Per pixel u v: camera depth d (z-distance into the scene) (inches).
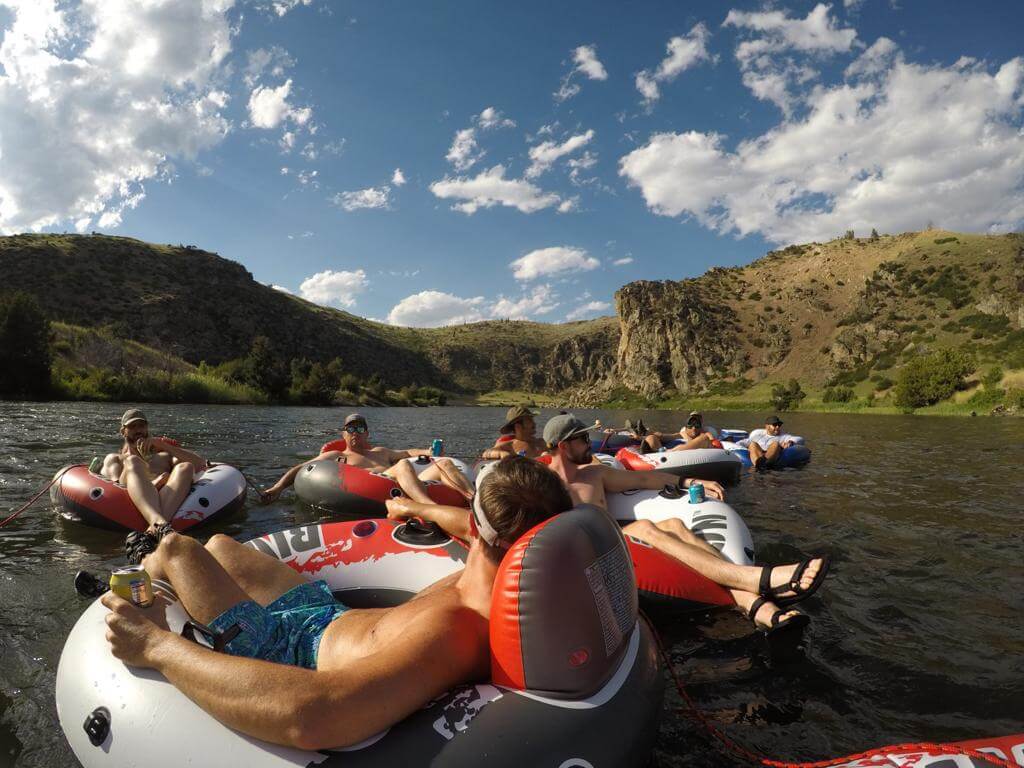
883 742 95.6
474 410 2923.2
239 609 88.0
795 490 324.2
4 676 112.7
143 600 83.0
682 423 1389.0
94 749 76.4
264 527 227.1
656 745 94.6
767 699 108.6
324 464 265.3
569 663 69.2
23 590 157.2
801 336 3494.1
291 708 61.0
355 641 80.7
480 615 75.5
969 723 100.7
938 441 668.1
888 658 123.9
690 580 144.6
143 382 1745.8
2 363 1430.9
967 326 2630.4
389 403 3452.3
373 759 61.7
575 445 182.4
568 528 71.8
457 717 65.9
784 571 135.9
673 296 4111.7
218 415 1062.4
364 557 137.3
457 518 138.8
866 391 2454.5
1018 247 3058.6
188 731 69.4
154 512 210.8
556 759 64.2
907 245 3900.1
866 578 174.2
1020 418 1247.5
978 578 174.4
